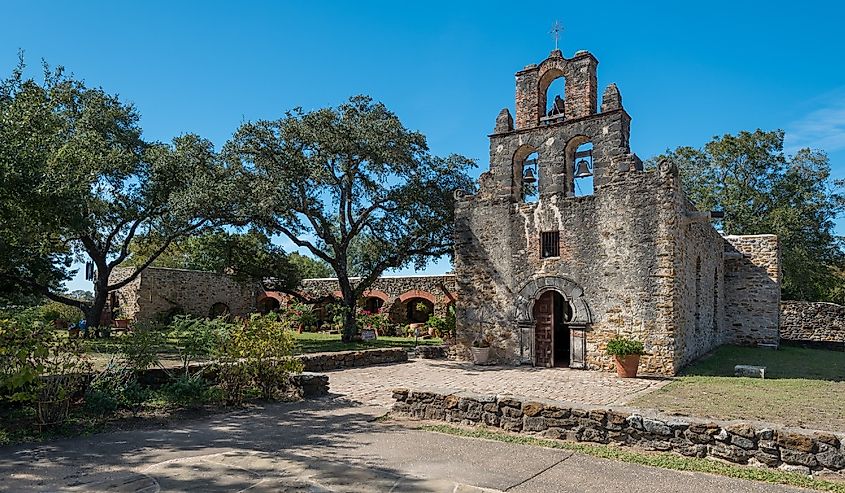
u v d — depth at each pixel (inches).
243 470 224.1
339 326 1132.5
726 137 1350.9
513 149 658.8
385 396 414.3
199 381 364.2
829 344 865.5
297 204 770.8
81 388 329.4
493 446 266.1
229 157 755.4
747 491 203.9
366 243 954.7
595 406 281.0
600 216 590.2
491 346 650.2
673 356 536.4
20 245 577.6
